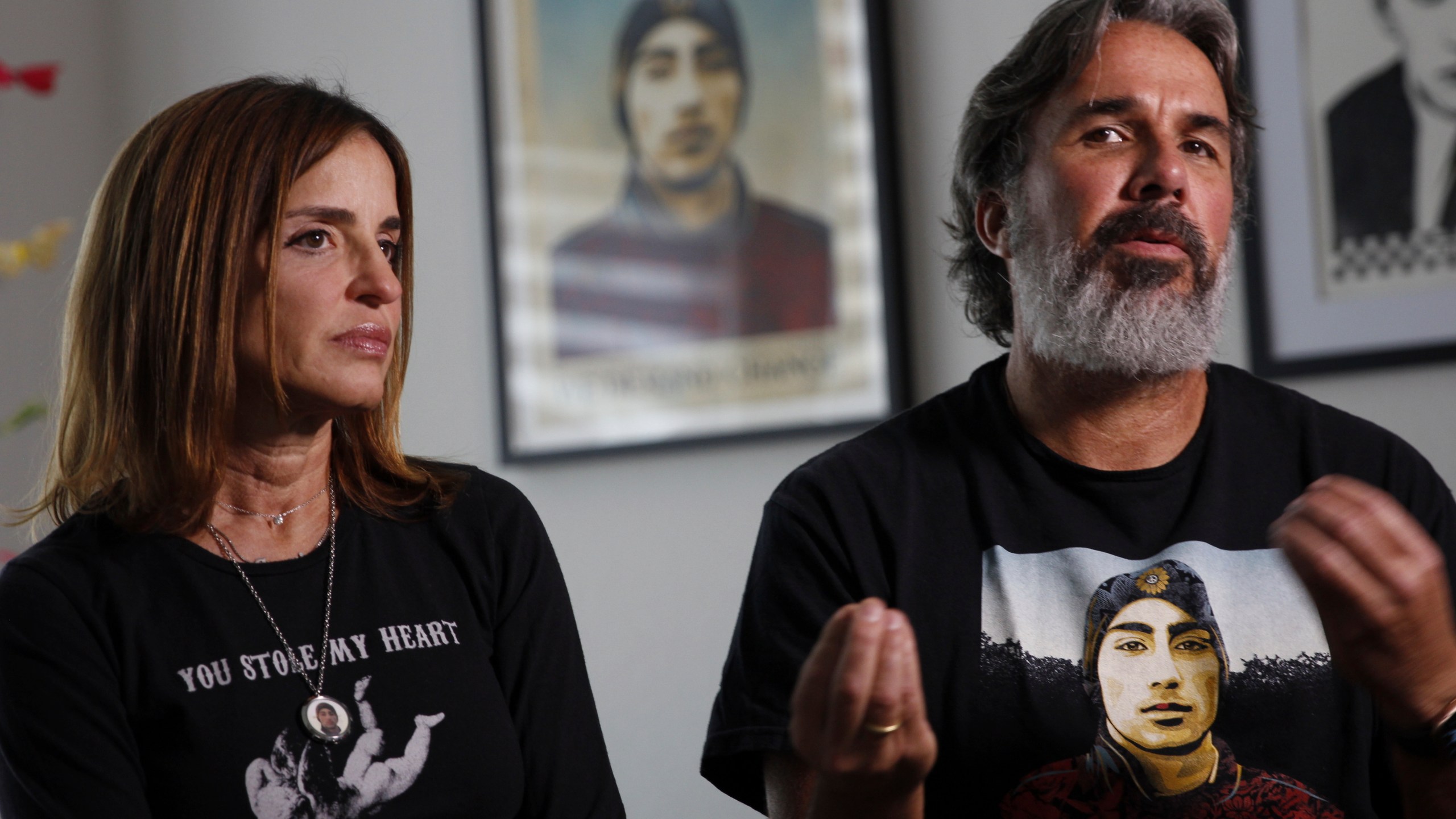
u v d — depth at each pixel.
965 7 2.31
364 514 1.39
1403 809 1.27
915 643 1.35
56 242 2.20
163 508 1.28
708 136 2.52
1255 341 2.06
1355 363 1.99
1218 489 1.38
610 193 2.60
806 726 1.02
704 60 2.53
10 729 1.19
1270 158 2.06
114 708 1.21
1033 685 1.31
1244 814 1.27
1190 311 1.34
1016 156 1.46
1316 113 2.04
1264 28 2.07
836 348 2.40
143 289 1.28
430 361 2.74
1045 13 1.47
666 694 2.46
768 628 1.37
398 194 1.41
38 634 1.21
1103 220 1.36
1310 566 1.02
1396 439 1.43
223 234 1.26
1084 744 1.29
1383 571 1.01
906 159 2.37
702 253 2.52
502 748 1.32
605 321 2.58
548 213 2.64
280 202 1.26
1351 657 1.06
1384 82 2.00
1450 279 1.95
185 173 1.27
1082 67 1.40
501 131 2.68
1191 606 1.32
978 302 1.67
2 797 1.20
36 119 2.93
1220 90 1.43
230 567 1.29
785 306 2.45
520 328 2.64
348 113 1.34
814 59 2.44
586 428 2.59
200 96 1.32
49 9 2.99
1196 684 1.30
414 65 2.81
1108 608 1.33
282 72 2.94
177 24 3.07
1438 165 1.96
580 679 1.43
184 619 1.25
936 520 1.40
